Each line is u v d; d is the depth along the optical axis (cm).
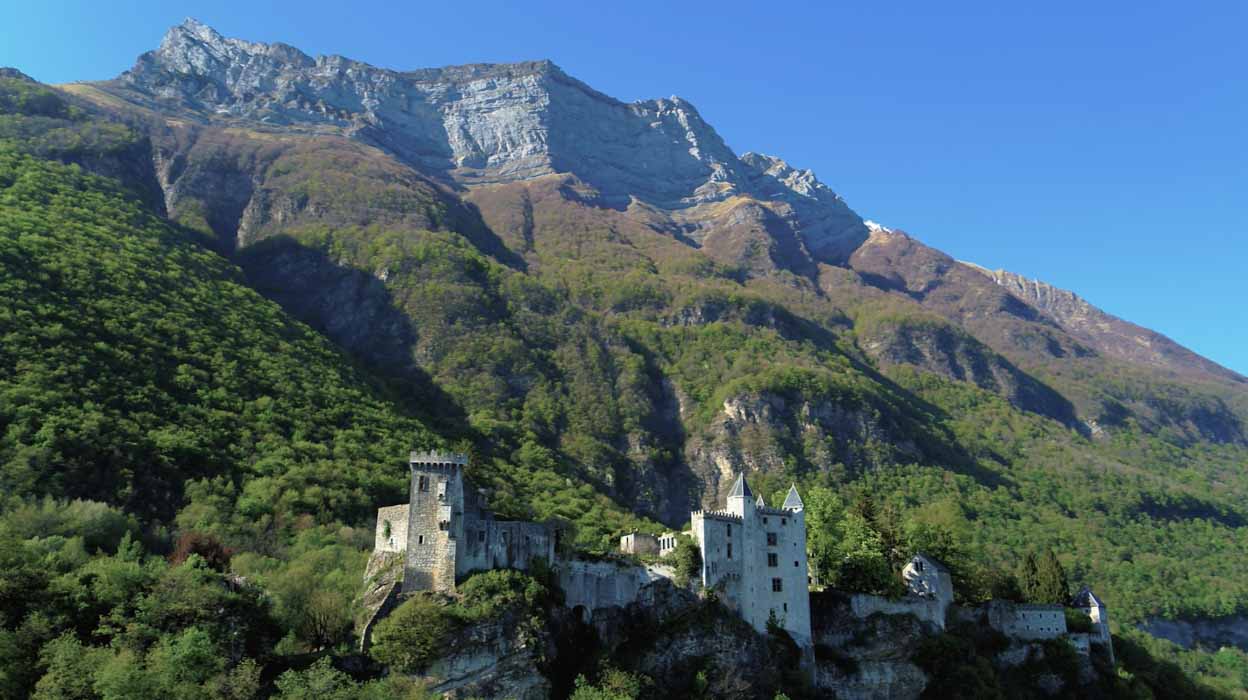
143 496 16812
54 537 13075
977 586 17400
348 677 10519
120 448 17438
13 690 9850
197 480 17900
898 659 14662
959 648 15125
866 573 15562
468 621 11225
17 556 11375
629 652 12488
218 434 19775
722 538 13812
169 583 11438
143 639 10581
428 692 10675
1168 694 17338
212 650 10469
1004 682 15538
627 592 13138
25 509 14188
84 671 9925
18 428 16625
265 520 16912
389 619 11138
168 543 15312
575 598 12775
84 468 16575
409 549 11788
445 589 11569
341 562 14750
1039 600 17750
